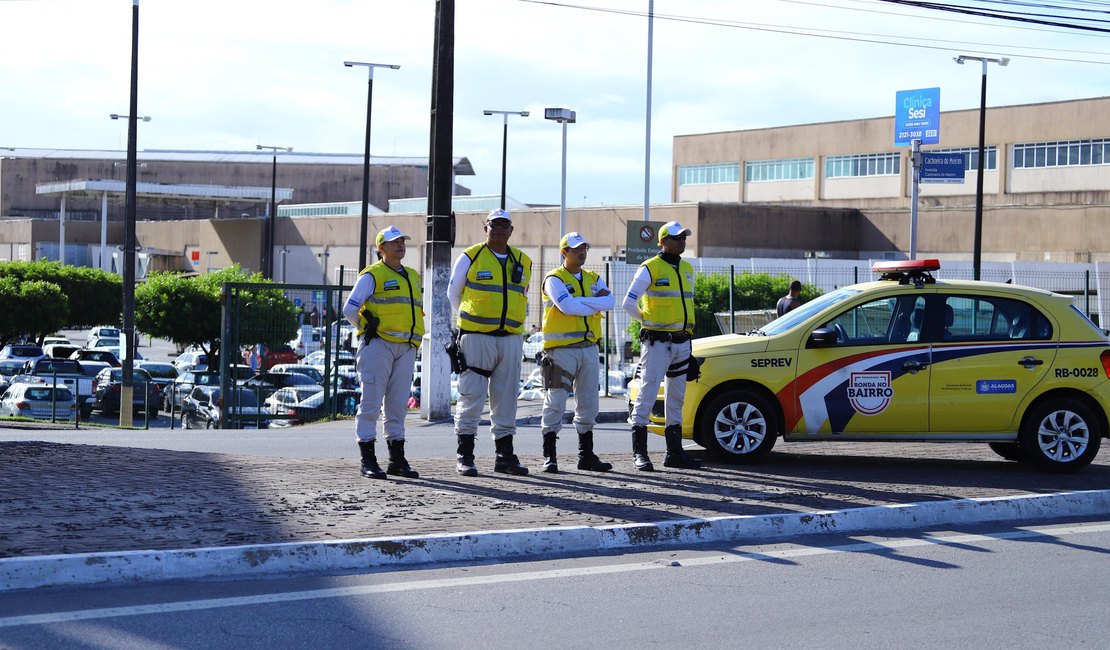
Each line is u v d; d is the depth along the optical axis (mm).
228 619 7414
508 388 12727
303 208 113562
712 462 14109
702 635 7375
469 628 7398
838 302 14016
